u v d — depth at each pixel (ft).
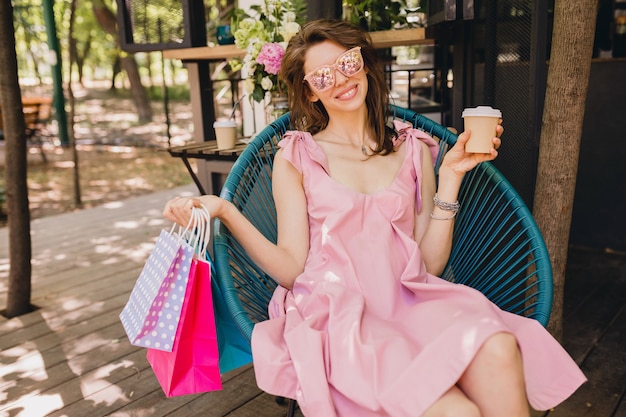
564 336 7.87
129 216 16.33
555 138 6.19
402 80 12.25
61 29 43.96
